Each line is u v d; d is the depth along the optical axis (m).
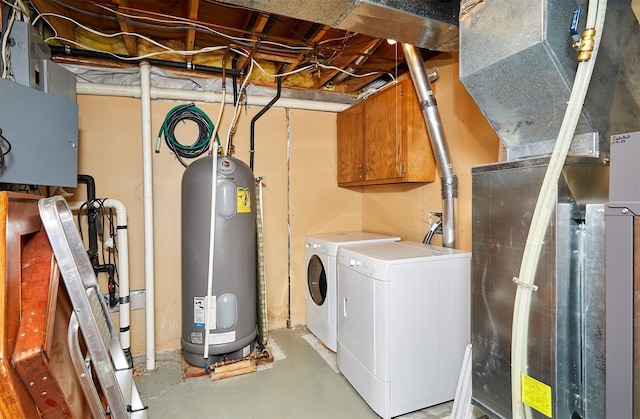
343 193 3.47
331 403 2.06
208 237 2.42
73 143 1.71
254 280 2.65
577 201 1.08
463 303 2.04
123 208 2.49
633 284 0.83
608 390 0.89
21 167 1.41
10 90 1.36
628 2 1.14
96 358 1.14
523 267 1.06
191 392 2.20
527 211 1.14
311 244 3.02
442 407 1.98
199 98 2.79
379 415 1.90
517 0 1.07
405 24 1.50
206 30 2.16
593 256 1.05
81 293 1.11
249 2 1.34
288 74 2.81
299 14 1.43
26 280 1.06
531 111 1.20
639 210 0.81
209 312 2.42
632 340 0.83
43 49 1.85
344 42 2.40
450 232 2.27
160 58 2.61
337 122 3.36
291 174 3.26
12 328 0.91
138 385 2.29
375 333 1.91
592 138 1.10
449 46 1.74
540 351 1.09
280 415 1.96
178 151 2.81
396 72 2.64
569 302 1.07
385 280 1.84
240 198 2.50
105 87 2.52
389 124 2.53
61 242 1.10
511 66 1.13
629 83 1.15
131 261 2.70
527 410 1.13
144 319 2.74
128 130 2.67
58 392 0.98
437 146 2.24
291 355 2.69
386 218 3.15
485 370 1.32
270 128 3.16
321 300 2.89
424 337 1.93
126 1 1.90
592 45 0.93
